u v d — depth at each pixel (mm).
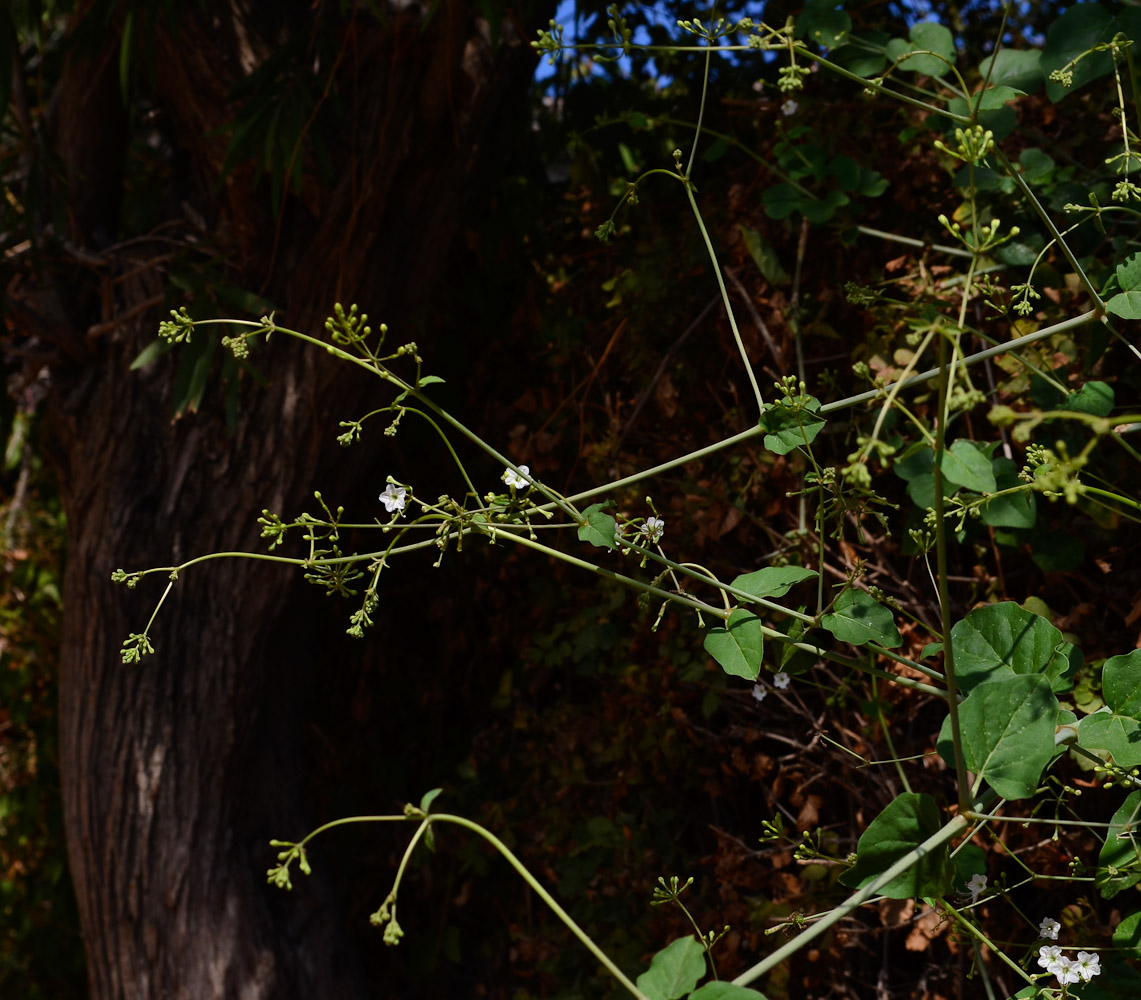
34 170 2682
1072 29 1365
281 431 2543
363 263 2514
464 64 2486
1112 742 1080
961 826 1038
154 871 2461
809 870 1887
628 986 985
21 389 2850
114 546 2561
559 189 3205
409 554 3164
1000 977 1811
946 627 1040
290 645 2812
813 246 2094
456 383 3053
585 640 2445
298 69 2377
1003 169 1645
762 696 1591
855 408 1964
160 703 2518
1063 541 1611
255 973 2432
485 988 2852
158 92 2625
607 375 2504
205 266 2438
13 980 3561
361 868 3127
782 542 2062
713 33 1377
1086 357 1529
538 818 2582
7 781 3617
